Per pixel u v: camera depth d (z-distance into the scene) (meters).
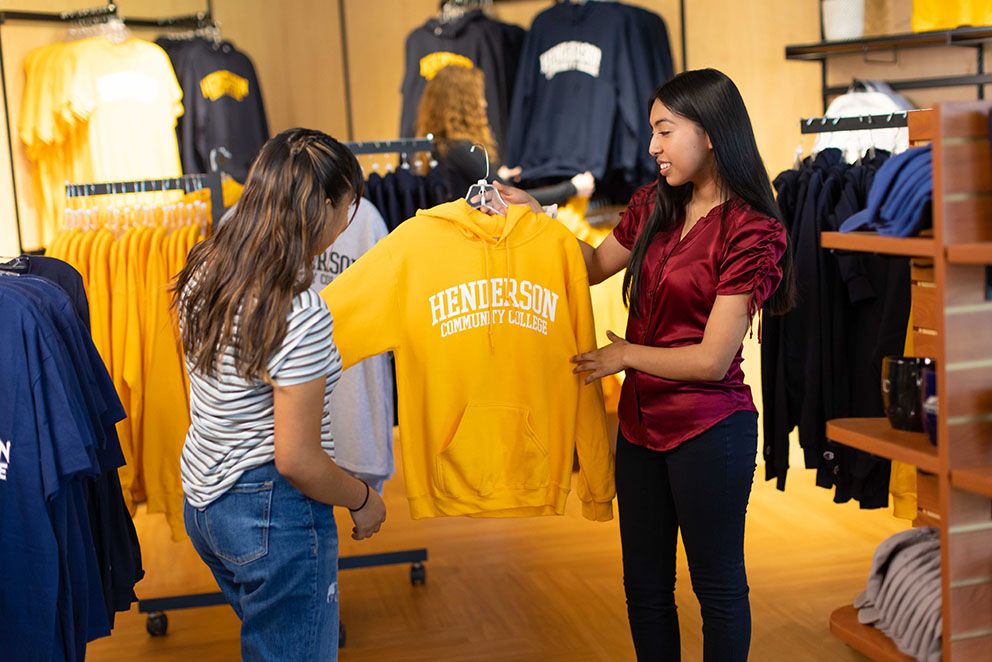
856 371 3.20
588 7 4.66
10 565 2.08
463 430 2.32
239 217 1.70
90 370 2.32
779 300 2.21
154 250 3.00
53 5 4.79
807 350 3.18
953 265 1.84
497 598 3.37
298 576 1.74
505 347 2.33
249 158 5.45
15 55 4.48
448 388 2.31
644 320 2.23
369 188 3.50
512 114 4.89
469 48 5.12
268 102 6.10
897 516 3.18
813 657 2.81
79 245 3.11
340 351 2.19
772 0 4.72
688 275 2.11
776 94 4.77
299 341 1.65
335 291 2.20
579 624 3.12
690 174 2.10
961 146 1.81
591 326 2.36
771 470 3.38
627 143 4.68
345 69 5.85
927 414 1.99
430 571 3.66
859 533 3.85
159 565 3.88
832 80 4.67
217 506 1.74
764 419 3.36
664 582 2.30
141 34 5.30
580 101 4.65
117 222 3.21
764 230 2.02
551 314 2.34
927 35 3.88
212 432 1.72
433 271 2.27
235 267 1.66
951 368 1.86
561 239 2.35
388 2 5.78
